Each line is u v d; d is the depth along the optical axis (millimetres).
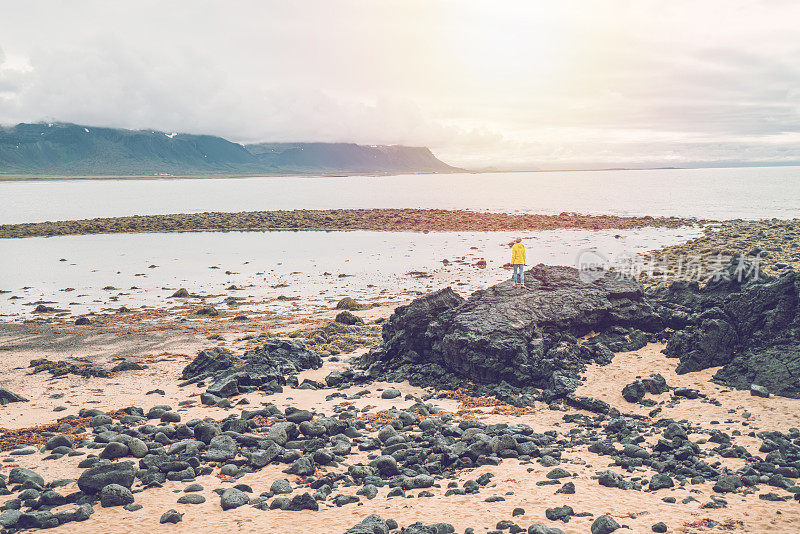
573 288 39812
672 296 40188
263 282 75312
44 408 32031
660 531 15258
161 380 37812
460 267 81250
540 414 28562
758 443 22500
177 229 132500
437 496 19141
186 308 61594
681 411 27109
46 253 101312
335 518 17484
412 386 35125
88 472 20484
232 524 17344
